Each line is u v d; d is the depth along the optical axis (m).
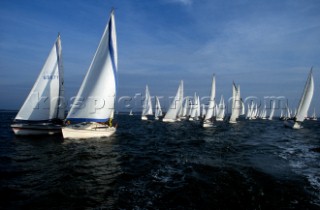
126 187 10.80
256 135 35.97
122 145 22.67
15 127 24.16
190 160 16.48
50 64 25.16
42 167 14.05
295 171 13.57
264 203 9.04
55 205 8.84
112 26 24.23
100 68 23.83
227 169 13.83
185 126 53.22
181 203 9.09
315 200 9.34
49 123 25.67
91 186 10.89
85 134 23.22
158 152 19.64
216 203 9.06
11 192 9.99
